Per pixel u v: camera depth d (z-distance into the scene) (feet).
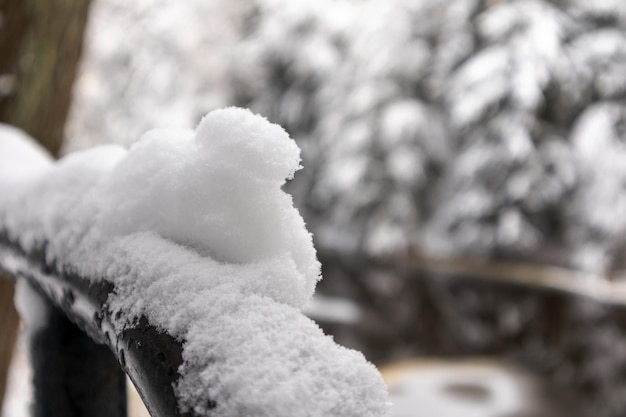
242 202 1.44
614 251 22.90
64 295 1.86
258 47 23.97
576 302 20.75
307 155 23.09
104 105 24.40
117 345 1.42
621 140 20.47
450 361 17.38
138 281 1.43
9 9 5.87
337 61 23.27
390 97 21.83
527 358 20.52
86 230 1.77
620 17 20.52
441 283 21.70
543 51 19.07
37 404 2.54
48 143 6.05
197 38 24.77
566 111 20.40
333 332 21.67
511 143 20.04
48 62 5.95
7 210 2.35
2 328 5.88
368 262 21.85
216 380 1.12
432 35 22.07
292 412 1.06
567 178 20.52
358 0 23.77
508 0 20.22
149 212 1.60
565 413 15.96
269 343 1.17
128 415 2.58
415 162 21.33
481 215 21.18
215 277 1.36
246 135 1.46
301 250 1.47
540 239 21.54
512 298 21.38
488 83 19.84
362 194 21.83
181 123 23.99
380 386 1.14
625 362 20.63
